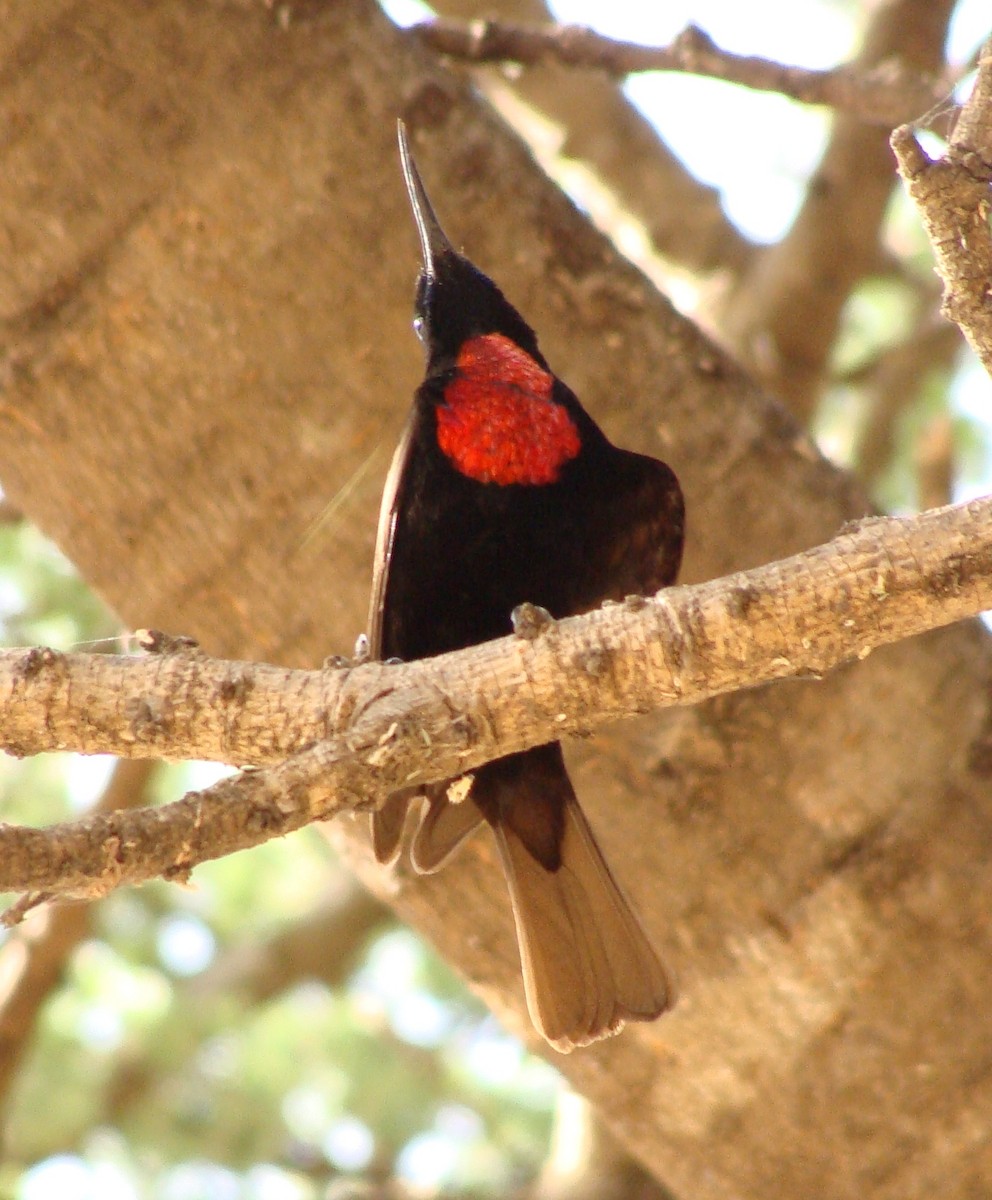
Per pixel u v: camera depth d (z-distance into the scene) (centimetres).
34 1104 1486
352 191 812
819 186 1427
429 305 824
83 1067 1511
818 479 830
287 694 612
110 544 815
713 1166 786
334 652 798
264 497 797
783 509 820
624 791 779
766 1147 775
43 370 801
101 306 796
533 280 837
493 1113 1590
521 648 608
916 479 1533
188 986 1541
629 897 775
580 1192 1330
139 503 804
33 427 809
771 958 769
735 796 776
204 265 796
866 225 1418
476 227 835
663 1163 798
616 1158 1338
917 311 1616
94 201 795
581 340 833
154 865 550
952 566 588
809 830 774
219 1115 1555
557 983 763
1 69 794
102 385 799
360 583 797
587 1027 757
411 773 595
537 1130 1577
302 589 799
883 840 773
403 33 862
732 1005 773
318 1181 1568
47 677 607
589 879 769
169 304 795
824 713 775
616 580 840
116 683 612
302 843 1612
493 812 777
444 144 836
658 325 841
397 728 585
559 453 816
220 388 797
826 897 770
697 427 826
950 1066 759
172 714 611
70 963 1414
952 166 555
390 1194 1491
